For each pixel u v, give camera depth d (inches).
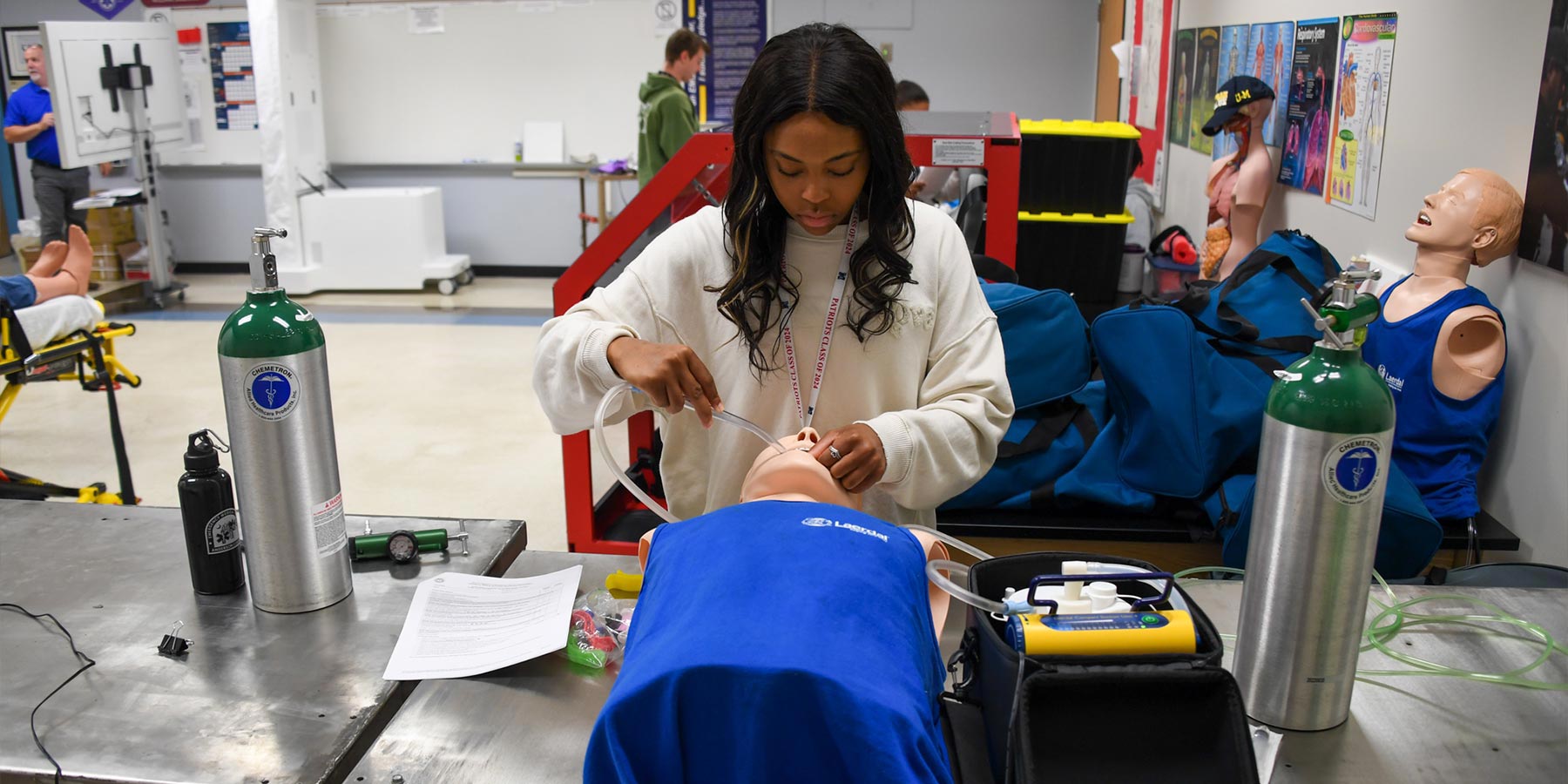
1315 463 34.7
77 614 47.0
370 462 153.6
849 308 48.4
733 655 28.9
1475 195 79.1
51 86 216.1
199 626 46.0
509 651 43.6
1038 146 127.8
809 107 41.1
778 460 42.3
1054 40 259.9
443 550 53.3
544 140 273.0
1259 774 33.9
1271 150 133.6
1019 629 33.4
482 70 270.2
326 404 46.3
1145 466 87.7
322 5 267.7
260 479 45.1
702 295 50.2
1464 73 86.9
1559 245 73.8
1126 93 225.9
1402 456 83.9
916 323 48.9
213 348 212.7
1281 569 36.4
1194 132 171.8
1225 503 84.8
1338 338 34.6
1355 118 108.4
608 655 43.5
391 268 261.3
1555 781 35.9
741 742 29.3
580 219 268.7
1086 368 93.7
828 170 42.8
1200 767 31.3
